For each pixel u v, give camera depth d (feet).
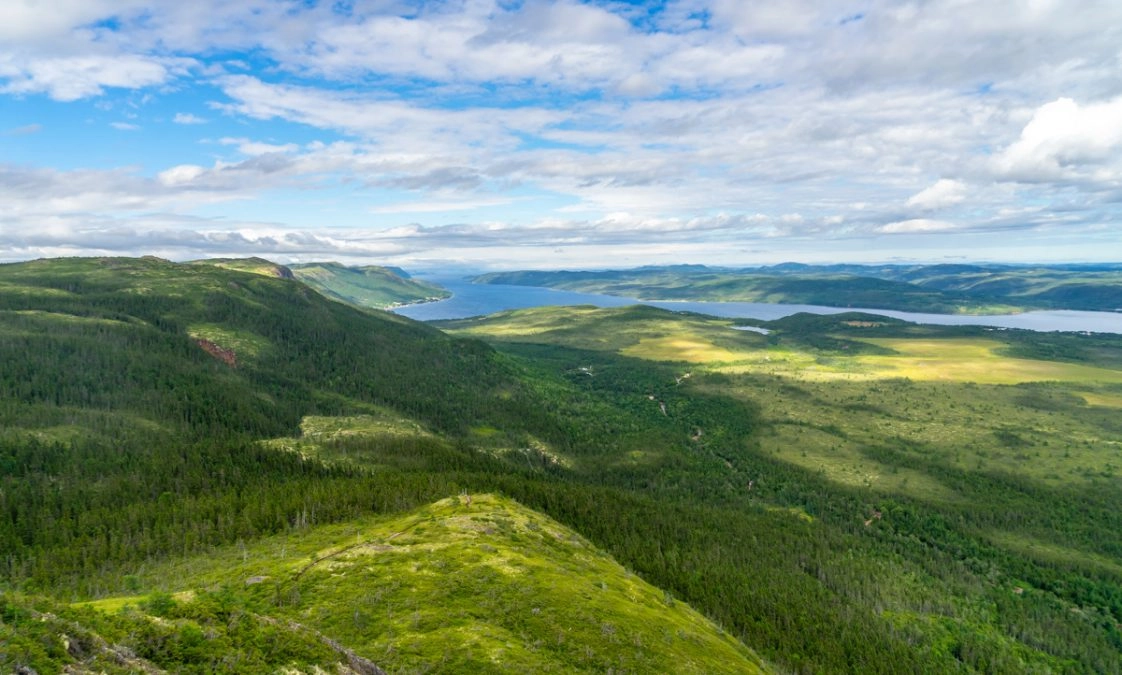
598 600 319.47
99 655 134.31
